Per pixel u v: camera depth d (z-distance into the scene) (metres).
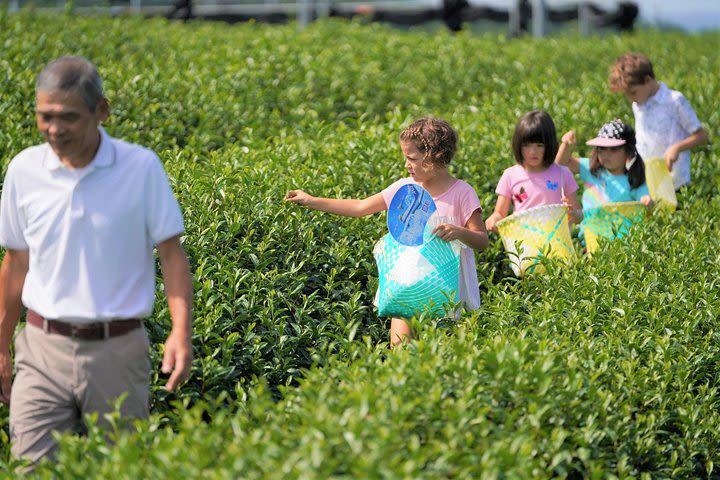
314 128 35.44
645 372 19.80
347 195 27.22
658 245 26.05
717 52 68.94
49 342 15.78
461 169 31.27
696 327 22.22
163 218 15.76
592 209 28.05
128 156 15.69
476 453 14.66
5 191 15.91
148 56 46.50
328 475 12.86
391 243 22.09
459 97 46.69
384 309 22.20
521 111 38.41
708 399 20.42
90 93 15.04
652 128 32.78
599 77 47.78
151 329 20.23
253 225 24.78
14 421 16.02
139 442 14.60
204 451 13.45
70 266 15.55
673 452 18.89
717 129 39.44
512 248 26.80
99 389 15.80
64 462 14.11
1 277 16.58
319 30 61.12
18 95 35.06
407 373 15.73
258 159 29.88
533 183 27.78
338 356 20.95
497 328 21.09
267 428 14.80
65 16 57.12
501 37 63.78
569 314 22.02
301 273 24.08
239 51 49.03
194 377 20.05
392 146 30.94
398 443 13.91
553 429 16.47
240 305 22.09
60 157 15.53
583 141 36.44
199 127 36.41
